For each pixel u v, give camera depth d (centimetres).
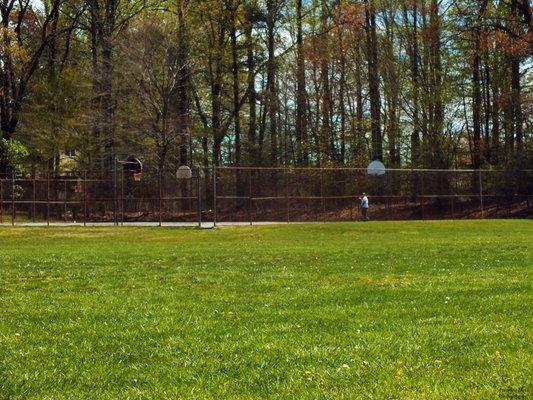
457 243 2812
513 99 5359
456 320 1009
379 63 5838
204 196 5059
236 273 1780
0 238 3706
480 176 5066
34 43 6047
